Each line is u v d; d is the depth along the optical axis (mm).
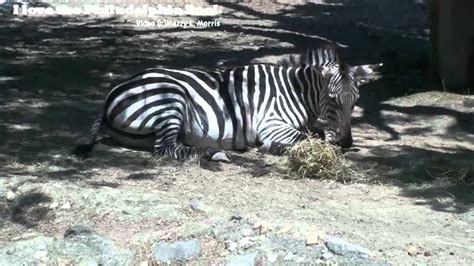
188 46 20812
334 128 11234
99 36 22000
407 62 18781
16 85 15398
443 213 9094
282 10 28594
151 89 11078
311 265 7340
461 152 12367
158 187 9562
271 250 7543
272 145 11320
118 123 11172
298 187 9930
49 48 19844
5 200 8906
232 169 10586
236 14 27141
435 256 7582
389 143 12758
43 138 11734
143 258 7664
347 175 10406
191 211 8555
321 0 30859
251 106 11562
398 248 7773
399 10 29797
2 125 12336
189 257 7590
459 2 16391
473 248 7875
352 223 8531
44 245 7824
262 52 19812
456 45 16484
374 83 16859
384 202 9469
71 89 15406
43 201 8844
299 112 11719
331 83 11188
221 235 7852
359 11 29234
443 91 16344
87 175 9938
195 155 10727
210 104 11359
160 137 11000
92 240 7855
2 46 19719
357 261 7281
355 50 20766
